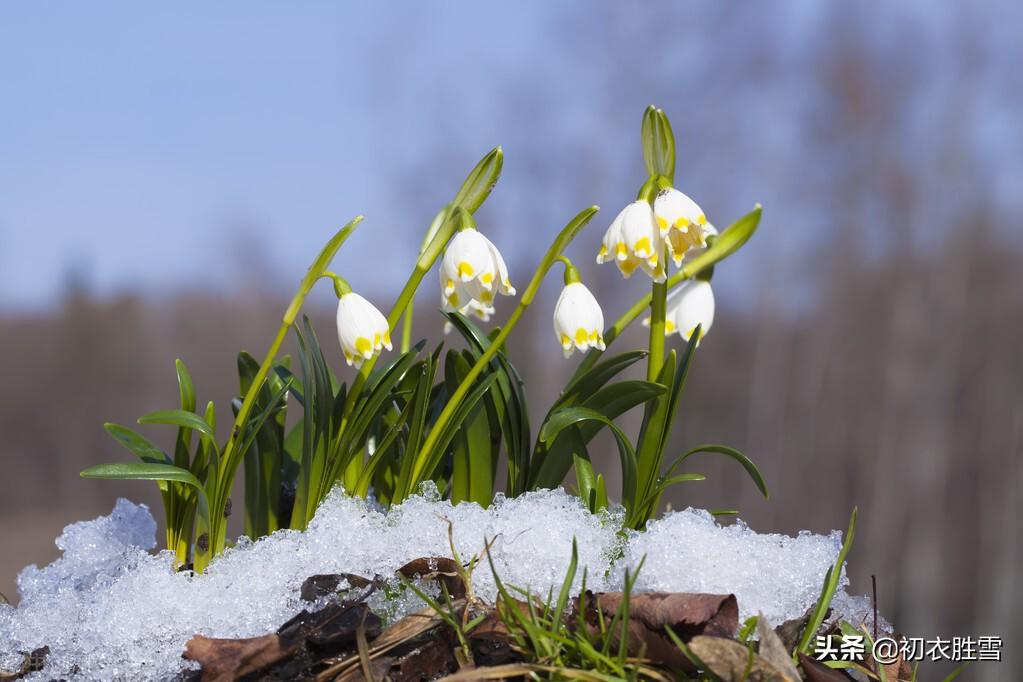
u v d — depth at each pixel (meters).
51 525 7.99
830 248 6.65
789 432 6.62
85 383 8.57
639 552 0.64
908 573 6.23
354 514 0.66
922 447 6.36
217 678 0.62
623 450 0.69
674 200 0.66
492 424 0.71
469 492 0.70
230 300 8.24
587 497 0.69
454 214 0.67
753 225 0.72
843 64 6.33
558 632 0.61
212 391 8.24
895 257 6.59
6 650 0.64
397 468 0.72
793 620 0.63
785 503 6.56
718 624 0.60
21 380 8.59
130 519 0.69
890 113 6.34
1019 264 6.42
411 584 0.63
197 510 0.67
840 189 6.53
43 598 0.65
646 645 0.61
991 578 6.02
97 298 8.75
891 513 6.35
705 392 6.73
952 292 6.45
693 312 0.72
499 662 0.62
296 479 0.73
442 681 0.60
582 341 0.68
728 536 0.65
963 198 6.43
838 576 0.64
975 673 5.43
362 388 0.67
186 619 0.63
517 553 0.64
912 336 6.48
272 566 0.64
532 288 0.67
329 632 0.62
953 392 6.41
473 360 0.70
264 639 0.62
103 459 8.68
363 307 0.66
